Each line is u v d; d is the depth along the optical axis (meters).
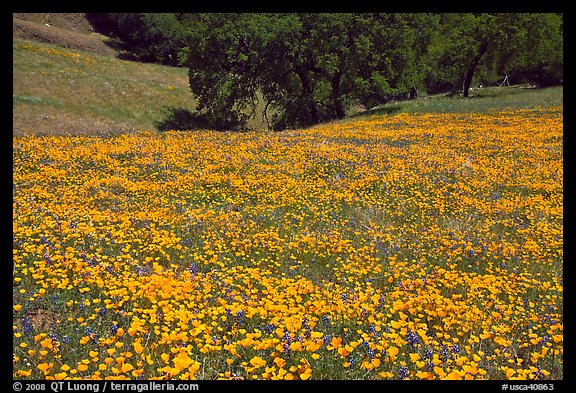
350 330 5.92
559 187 14.11
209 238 9.13
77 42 62.34
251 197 12.38
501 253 9.22
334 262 8.53
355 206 11.94
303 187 13.16
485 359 5.57
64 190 11.54
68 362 4.95
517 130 26.41
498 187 14.52
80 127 31.91
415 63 46.56
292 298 6.74
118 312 5.94
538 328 6.34
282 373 4.75
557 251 9.45
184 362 4.60
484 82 78.50
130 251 8.20
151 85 47.12
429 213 11.62
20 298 6.10
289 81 43.50
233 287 7.14
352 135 25.41
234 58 41.84
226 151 18.02
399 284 7.55
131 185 12.50
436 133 26.09
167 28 68.88
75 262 7.05
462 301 7.04
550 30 54.22
